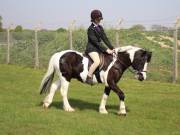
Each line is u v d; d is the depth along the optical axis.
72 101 13.91
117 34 21.30
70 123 10.38
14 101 13.60
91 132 9.58
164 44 23.06
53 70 12.02
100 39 11.51
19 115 11.04
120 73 11.36
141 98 14.84
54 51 27.17
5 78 20.36
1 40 31.73
